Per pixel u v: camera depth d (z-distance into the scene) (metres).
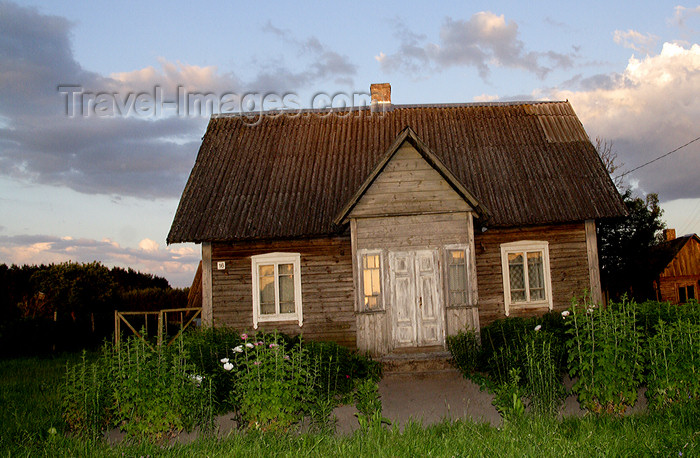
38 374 17.05
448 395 12.30
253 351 9.73
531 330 13.48
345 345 17.22
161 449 8.23
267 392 9.05
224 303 17.67
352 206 16.03
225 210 18.27
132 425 8.98
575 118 21.53
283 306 17.66
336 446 7.64
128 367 9.33
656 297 32.56
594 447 7.16
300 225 17.47
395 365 15.08
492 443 7.38
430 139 20.73
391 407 11.70
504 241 17.80
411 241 16.16
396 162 16.27
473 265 15.95
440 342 15.87
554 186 18.39
